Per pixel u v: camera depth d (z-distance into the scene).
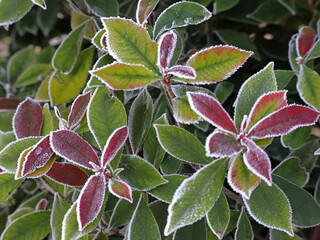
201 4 0.61
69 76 0.66
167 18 0.56
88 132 0.58
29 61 0.84
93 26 0.67
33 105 0.56
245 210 0.55
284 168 0.60
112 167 0.50
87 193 0.48
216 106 0.47
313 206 0.54
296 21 0.80
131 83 0.49
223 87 0.67
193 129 0.65
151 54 0.50
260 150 0.45
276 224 0.48
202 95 0.47
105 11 0.63
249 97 0.49
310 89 0.58
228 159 0.47
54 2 0.86
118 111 0.52
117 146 0.49
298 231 0.64
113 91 0.59
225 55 0.50
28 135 0.55
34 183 0.75
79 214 0.47
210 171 0.47
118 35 0.49
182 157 0.51
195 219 0.46
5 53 1.00
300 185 0.59
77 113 0.54
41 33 0.94
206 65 0.50
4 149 0.51
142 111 0.55
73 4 0.65
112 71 0.49
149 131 0.55
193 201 0.46
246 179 0.45
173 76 0.50
